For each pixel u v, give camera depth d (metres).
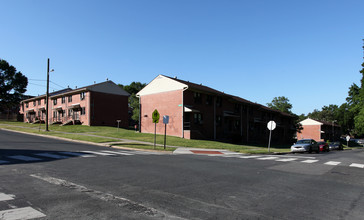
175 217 4.49
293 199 5.89
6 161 10.39
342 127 86.62
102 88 43.50
